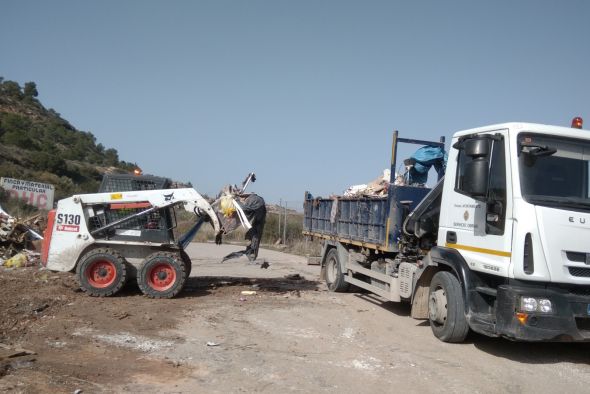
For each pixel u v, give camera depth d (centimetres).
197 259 1938
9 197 3100
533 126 673
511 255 637
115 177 1095
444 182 798
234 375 589
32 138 6369
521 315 614
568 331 619
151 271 1020
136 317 854
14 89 8588
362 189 1171
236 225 1085
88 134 8781
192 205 1048
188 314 893
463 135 764
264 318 889
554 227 627
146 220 1045
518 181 643
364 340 764
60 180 4719
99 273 1008
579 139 681
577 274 632
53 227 1028
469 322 695
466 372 625
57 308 891
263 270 1664
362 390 555
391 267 956
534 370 641
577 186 661
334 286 1189
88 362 616
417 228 879
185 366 616
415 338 778
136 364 617
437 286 782
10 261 1391
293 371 609
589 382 603
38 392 507
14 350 637
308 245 2453
